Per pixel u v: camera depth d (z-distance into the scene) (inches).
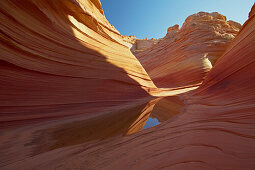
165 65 1117.1
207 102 205.2
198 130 110.4
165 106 264.1
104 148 103.3
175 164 68.6
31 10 219.9
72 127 158.1
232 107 138.9
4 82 169.0
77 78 268.7
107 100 287.0
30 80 197.8
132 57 532.1
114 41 482.3
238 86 177.0
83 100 249.3
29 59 204.7
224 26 1149.1
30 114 173.6
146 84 488.7
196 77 813.2
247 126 91.4
